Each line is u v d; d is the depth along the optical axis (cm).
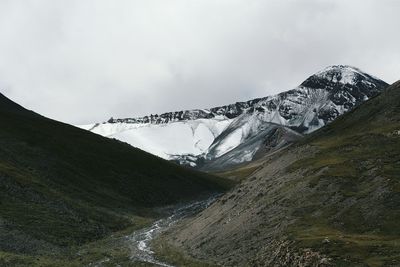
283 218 5697
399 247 4103
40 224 7431
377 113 9462
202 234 7044
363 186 5703
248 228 5994
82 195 10838
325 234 4756
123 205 11625
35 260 5350
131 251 6625
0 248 5759
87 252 6397
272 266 4600
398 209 4991
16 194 8438
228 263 5241
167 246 7031
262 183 7581
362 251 4134
